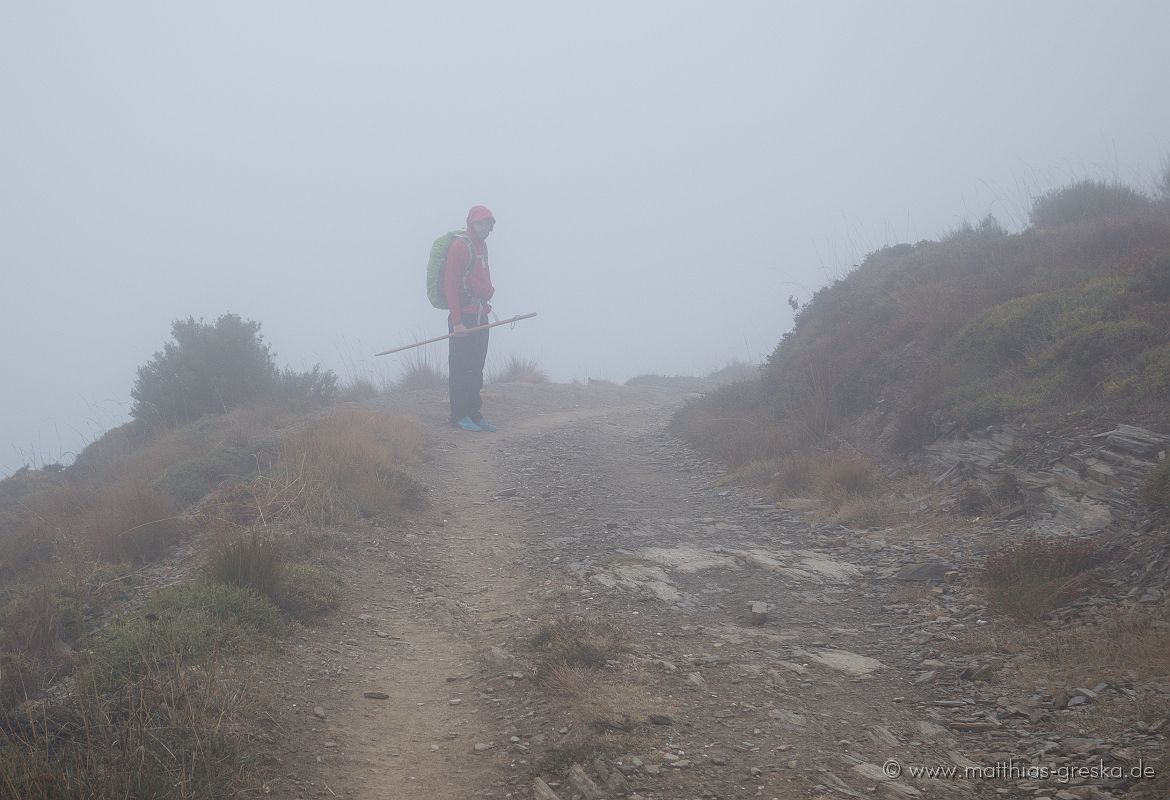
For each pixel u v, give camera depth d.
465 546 8.19
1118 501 6.27
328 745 4.16
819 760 3.91
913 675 4.93
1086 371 8.05
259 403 14.10
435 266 13.64
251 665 4.84
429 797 3.74
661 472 11.12
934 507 7.85
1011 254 11.66
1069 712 4.18
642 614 6.03
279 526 7.53
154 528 7.71
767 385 12.76
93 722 3.90
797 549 7.61
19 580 7.46
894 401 10.09
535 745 4.12
